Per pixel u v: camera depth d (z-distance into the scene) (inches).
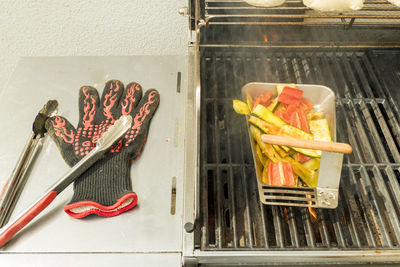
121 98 39.0
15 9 48.7
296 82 40.6
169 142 35.3
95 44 55.2
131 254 27.2
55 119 35.8
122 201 28.5
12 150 34.7
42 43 54.1
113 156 32.6
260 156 32.3
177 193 31.1
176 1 49.3
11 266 26.5
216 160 32.7
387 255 26.6
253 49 42.9
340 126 36.3
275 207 29.6
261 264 27.1
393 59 42.9
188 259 26.5
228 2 42.0
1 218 29.0
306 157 31.0
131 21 51.9
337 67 42.1
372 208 30.0
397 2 34.2
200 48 42.3
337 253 26.7
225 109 37.3
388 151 35.1
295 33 44.3
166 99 39.3
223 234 28.2
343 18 41.7
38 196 30.3
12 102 39.0
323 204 27.7
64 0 48.2
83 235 28.2
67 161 33.1
